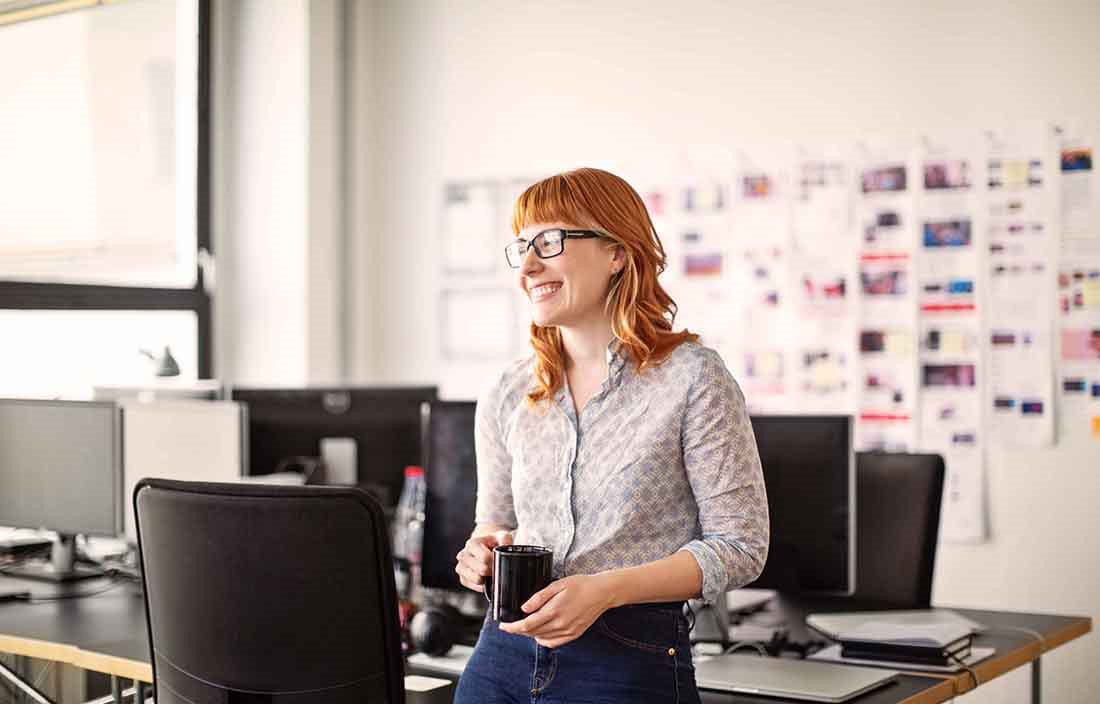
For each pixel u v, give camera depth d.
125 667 2.35
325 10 4.82
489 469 1.93
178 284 4.74
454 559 2.55
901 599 2.88
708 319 4.35
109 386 3.61
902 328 4.04
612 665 1.66
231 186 4.88
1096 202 3.76
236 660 1.76
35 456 3.32
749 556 1.65
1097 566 3.77
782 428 2.44
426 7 4.91
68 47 4.28
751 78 4.29
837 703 2.02
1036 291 3.85
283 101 4.78
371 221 4.97
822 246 4.16
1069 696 3.80
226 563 1.73
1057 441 3.83
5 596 2.96
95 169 4.39
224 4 4.87
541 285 1.76
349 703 1.73
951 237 3.96
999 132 3.89
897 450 4.05
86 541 3.62
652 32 4.46
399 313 4.98
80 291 4.29
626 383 1.74
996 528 3.91
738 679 2.15
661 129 4.45
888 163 4.05
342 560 1.68
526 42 4.70
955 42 3.95
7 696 3.01
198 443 3.18
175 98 4.73
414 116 4.94
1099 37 3.74
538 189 1.78
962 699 3.95
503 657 1.73
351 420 3.20
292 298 4.76
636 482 1.69
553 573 1.72
